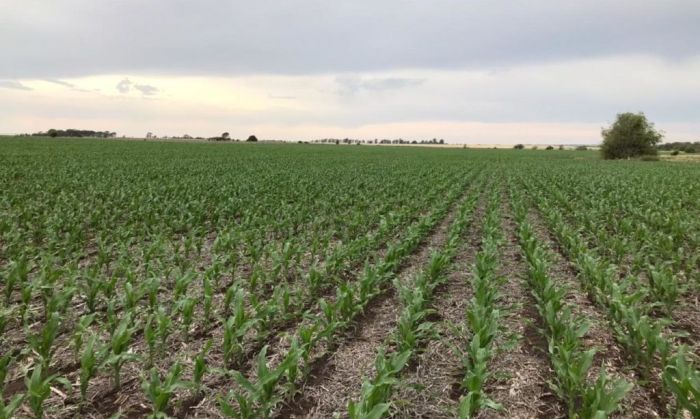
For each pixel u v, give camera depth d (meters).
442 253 7.46
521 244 8.39
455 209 15.15
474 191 19.16
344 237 9.81
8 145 51.91
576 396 3.95
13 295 6.01
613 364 4.57
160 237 7.95
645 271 7.32
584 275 6.56
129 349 4.73
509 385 4.20
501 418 3.72
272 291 6.62
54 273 5.47
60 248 7.70
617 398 3.14
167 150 54.91
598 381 3.32
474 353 3.87
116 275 5.56
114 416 3.26
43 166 24.33
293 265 7.84
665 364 3.80
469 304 5.78
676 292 5.42
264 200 13.26
